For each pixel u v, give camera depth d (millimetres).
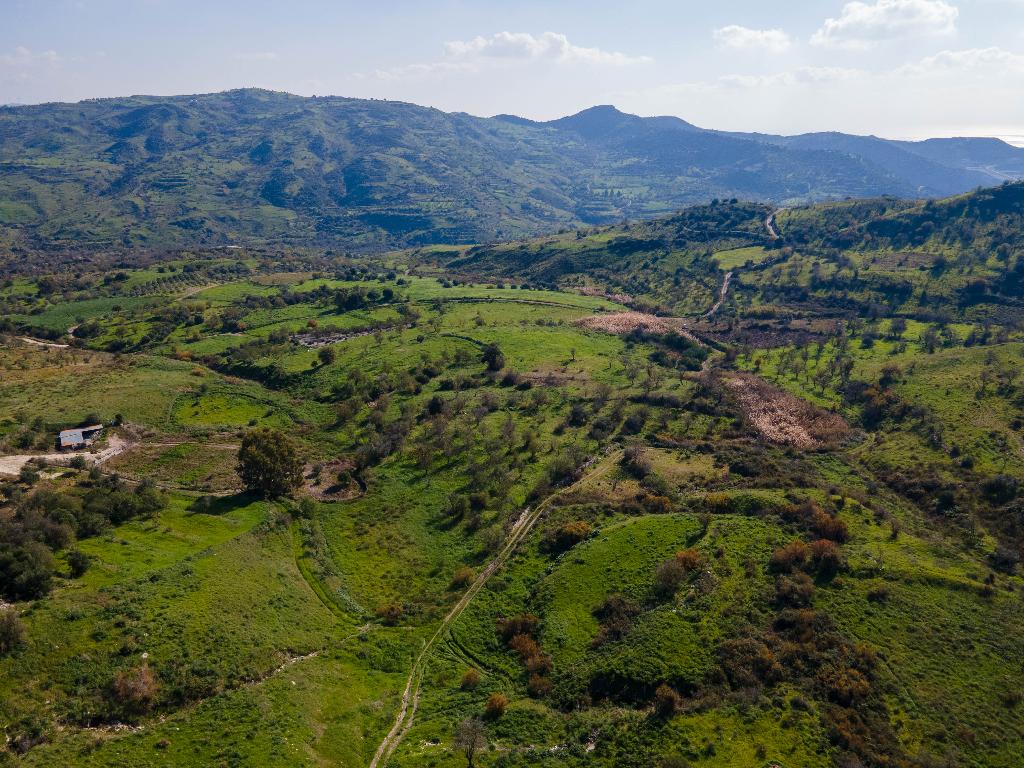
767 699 46719
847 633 54188
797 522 71812
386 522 81250
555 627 58375
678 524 71562
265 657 51500
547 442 102688
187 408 119625
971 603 60000
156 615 50656
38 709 40219
